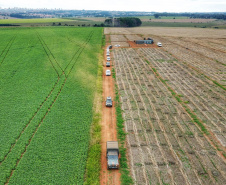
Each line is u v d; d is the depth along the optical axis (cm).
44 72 6059
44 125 3597
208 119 3825
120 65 7181
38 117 3831
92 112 4059
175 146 3092
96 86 5306
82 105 4303
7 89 4938
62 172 2623
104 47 9994
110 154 2766
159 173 2600
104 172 2672
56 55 7738
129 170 2675
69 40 10594
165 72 6444
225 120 3784
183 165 2728
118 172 2666
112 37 12938
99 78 5838
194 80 5744
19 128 3500
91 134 3384
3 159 2866
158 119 3816
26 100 4441
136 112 4072
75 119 3806
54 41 10088
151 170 2652
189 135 3353
